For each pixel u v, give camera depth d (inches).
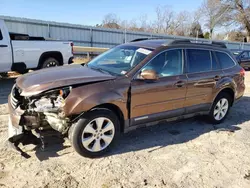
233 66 220.1
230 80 209.6
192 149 163.9
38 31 699.4
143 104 158.2
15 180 120.8
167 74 169.9
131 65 159.8
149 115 163.8
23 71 338.0
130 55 171.2
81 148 138.9
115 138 151.6
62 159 141.4
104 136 146.6
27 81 142.8
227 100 217.0
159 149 161.0
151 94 159.8
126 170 135.0
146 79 154.9
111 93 142.2
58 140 161.8
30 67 342.0
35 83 135.9
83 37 805.9
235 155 159.2
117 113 151.3
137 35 944.9
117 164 140.3
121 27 1676.9
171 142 172.4
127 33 916.0
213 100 203.3
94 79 142.6
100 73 155.0
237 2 1770.4
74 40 786.2
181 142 173.3
